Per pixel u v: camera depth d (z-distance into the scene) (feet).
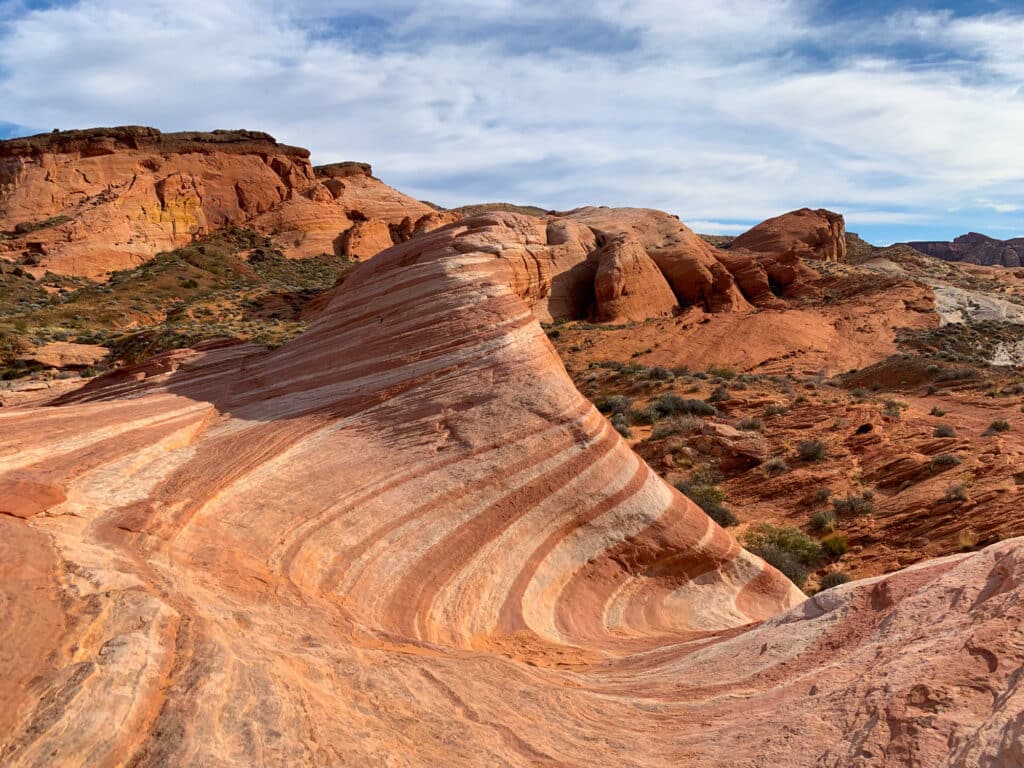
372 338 57.26
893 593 24.02
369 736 17.81
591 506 45.70
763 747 17.58
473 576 38.75
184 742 15.24
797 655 23.57
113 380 68.54
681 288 223.92
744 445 89.30
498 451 46.01
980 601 19.76
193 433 47.16
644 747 19.94
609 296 201.05
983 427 97.40
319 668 21.47
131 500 32.76
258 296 216.13
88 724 15.11
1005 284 337.93
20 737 14.47
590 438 48.39
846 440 90.48
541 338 57.11
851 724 16.76
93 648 17.97
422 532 39.99
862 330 192.44
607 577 44.47
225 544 32.07
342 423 48.67
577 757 19.04
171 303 209.87
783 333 179.52
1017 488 69.05
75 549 24.68
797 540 69.00
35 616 18.72
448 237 66.03
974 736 13.71
